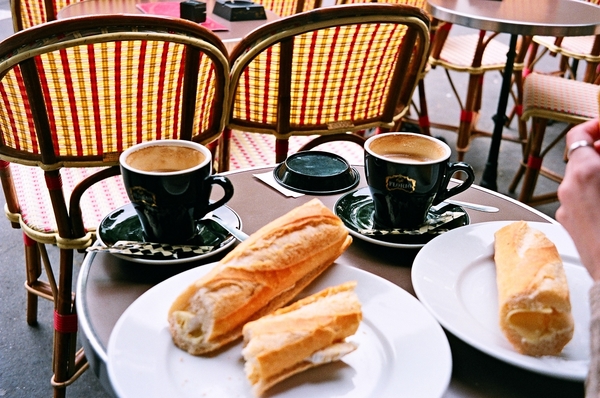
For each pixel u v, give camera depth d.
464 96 3.82
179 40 0.99
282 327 0.48
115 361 0.47
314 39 1.26
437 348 0.50
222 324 0.49
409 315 0.54
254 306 0.52
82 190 1.13
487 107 3.63
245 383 0.47
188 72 1.09
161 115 1.16
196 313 0.50
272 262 0.55
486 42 2.34
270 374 0.46
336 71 1.34
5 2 4.26
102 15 0.93
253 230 0.72
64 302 1.22
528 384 0.50
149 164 0.70
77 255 2.00
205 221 0.72
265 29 1.18
